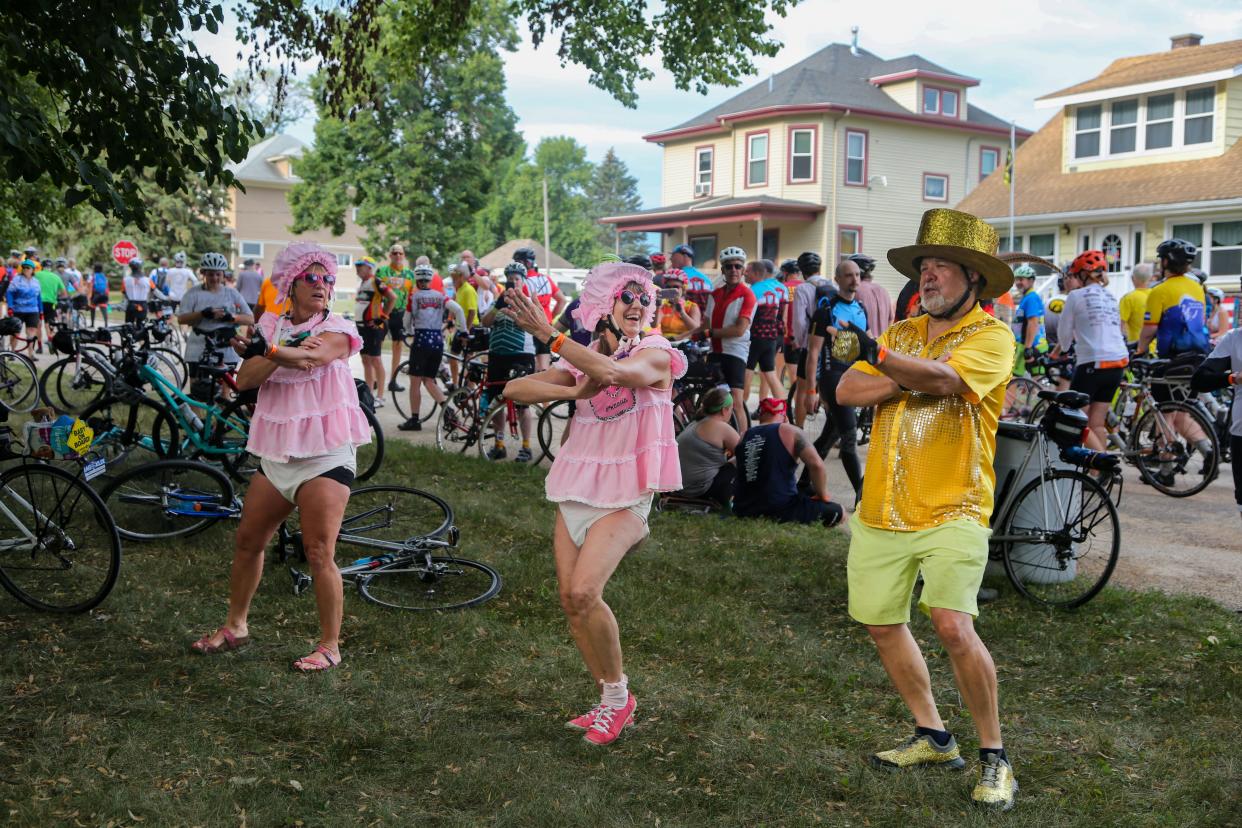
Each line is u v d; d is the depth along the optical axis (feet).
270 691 14.92
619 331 13.41
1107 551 19.57
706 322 35.01
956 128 111.75
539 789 12.28
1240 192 81.20
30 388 42.34
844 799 12.32
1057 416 18.97
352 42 30.66
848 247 107.04
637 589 19.74
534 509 26.03
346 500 16.02
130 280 79.05
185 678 15.40
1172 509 27.55
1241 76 84.69
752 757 13.17
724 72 36.96
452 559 20.80
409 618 17.97
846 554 22.15
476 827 11.53
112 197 18.42
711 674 16.08
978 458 12.11
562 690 15.23
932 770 12.85
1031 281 39.91
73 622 17.49
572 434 13.57
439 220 121.19
